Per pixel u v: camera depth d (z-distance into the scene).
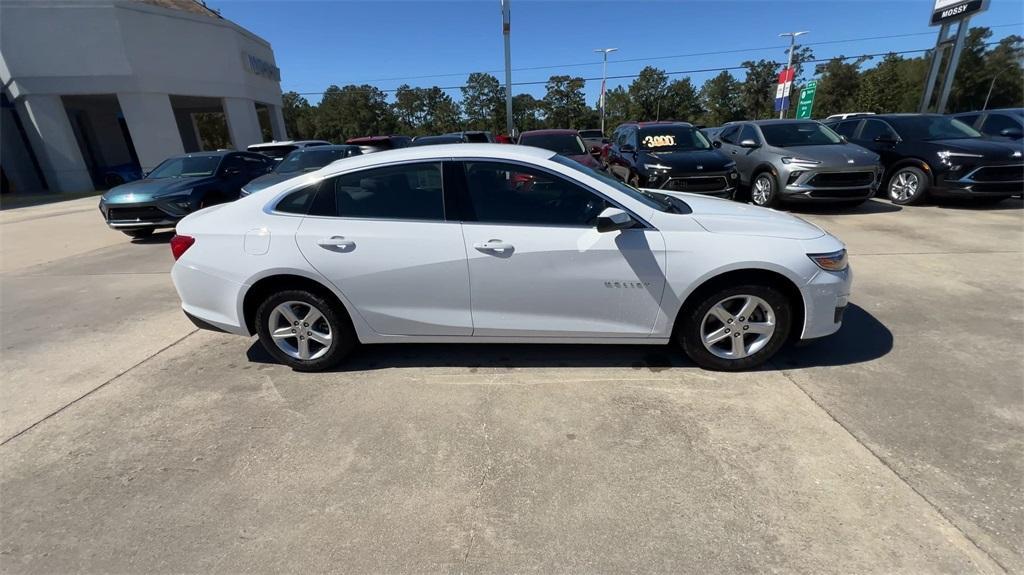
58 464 2.69
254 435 2.87
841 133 10.09
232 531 2.19
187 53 20.75
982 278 4.87
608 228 2.94
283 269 3.26
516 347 3.78
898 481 2.29
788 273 3.03
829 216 7.99
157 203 8.00
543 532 2.12
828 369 3.29
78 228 10.51
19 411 3.24
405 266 3.18
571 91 73.50
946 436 2.58
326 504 2.32
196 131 30.14
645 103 80.12
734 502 2.22
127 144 26.80
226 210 3.46
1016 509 2.11
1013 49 58.72
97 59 18.70
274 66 27.05
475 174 3.20
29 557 2.10
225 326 3.49
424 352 3.77
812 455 2.49
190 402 3.25
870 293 4.56
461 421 2.91
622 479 2.39
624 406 2.98
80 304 5.33
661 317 3.18
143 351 4.07
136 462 2.68
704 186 8.09
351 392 3.27
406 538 2.12
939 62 16.33
